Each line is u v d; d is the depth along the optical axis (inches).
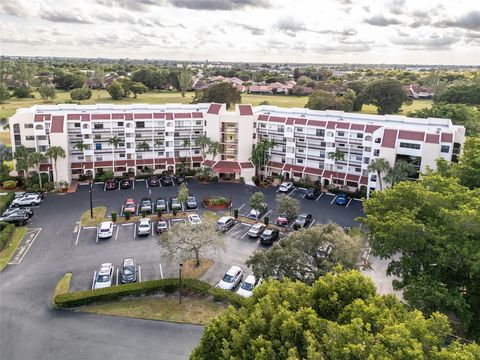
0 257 2346.2
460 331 1653.5
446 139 3100.4
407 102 6855.3
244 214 3034.0
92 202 3221.0
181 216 2970.0
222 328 1197.1
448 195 1785.2
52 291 2025.1
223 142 3944.4
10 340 1665.8
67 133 3666.3
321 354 978.1
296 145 3821.4
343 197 3297.2
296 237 1804.9
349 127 3548.2
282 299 1263.5
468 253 1545.3
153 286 1982.0
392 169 3174.2
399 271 1836.9
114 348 1628.9
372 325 1067.9
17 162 3452.3
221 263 2306.8
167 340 1678.2
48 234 2655.0
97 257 2369.6
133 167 3897.6
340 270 1403.8
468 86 6304.1
